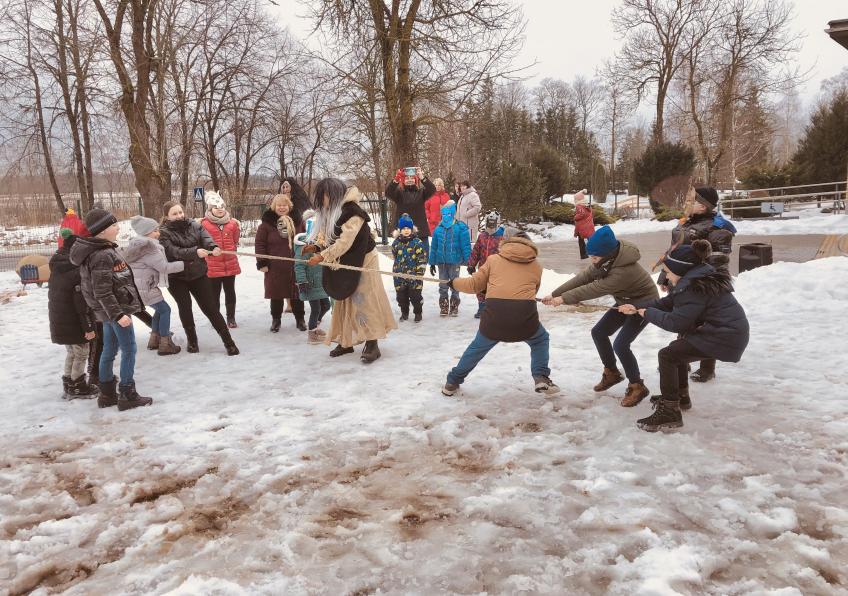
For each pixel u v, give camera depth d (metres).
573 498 3.45
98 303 5.12
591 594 2.63
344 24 19.17
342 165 27.45
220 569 2.91
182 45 23.17
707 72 37.09
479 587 2.70
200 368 6.60
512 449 4.10
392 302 10.07
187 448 4.40
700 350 4.11
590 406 4.91
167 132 24.19
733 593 2.58
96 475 4.05
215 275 8.16
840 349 6.04
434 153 26.03
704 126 40.53
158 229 6.92
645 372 5.66
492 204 26.64
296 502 3.56
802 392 4.94
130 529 3.34
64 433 4.84
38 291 12.60
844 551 2.85
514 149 47.19
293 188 8.15
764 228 21.86
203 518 3.43
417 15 19.59
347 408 5.12
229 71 33.31
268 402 5.39
